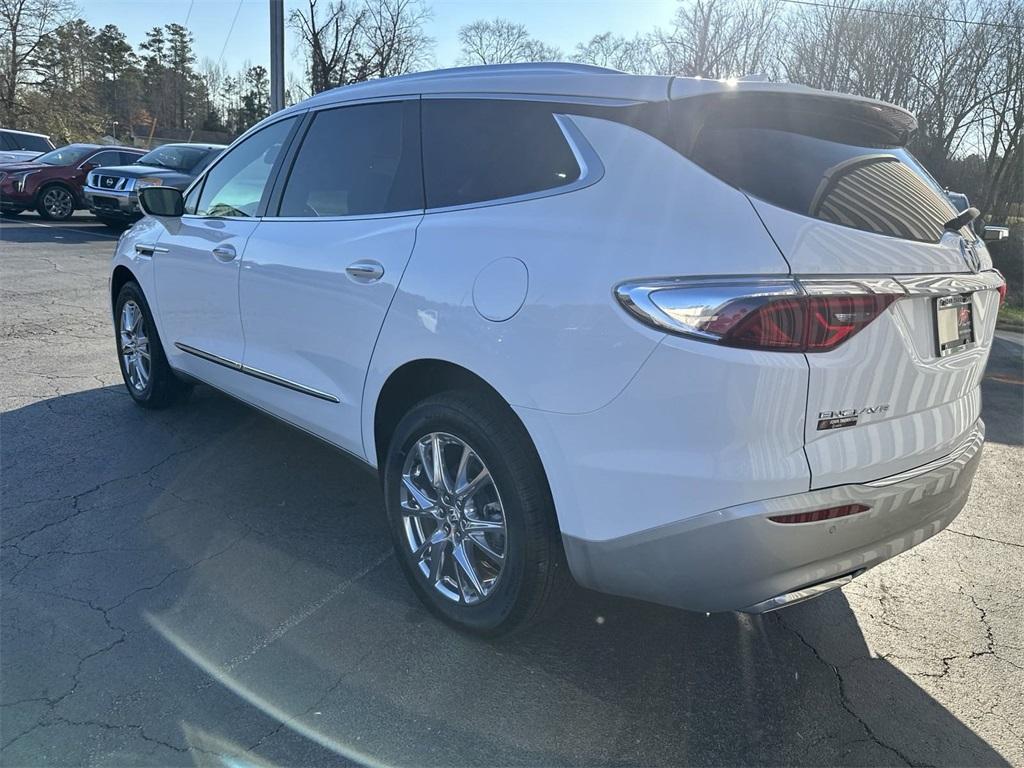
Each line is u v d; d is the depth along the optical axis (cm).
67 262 1068
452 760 219
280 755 218
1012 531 389
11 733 220
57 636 263
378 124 313
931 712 249
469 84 283
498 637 265
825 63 2627
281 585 302
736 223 207
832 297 202
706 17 3030
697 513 207
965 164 2614
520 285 233
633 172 228
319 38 2992
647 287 208
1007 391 727
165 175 1368
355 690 246
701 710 244
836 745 232
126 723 226
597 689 252
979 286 251
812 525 207
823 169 229
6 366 573
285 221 343
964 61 2495
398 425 283
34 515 348
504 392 237
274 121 379
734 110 234
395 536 294
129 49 7238
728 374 198
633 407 212
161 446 434
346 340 299
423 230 273
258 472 407
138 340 483
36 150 2038
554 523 243
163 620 276
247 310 359
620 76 247
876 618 303
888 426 223
